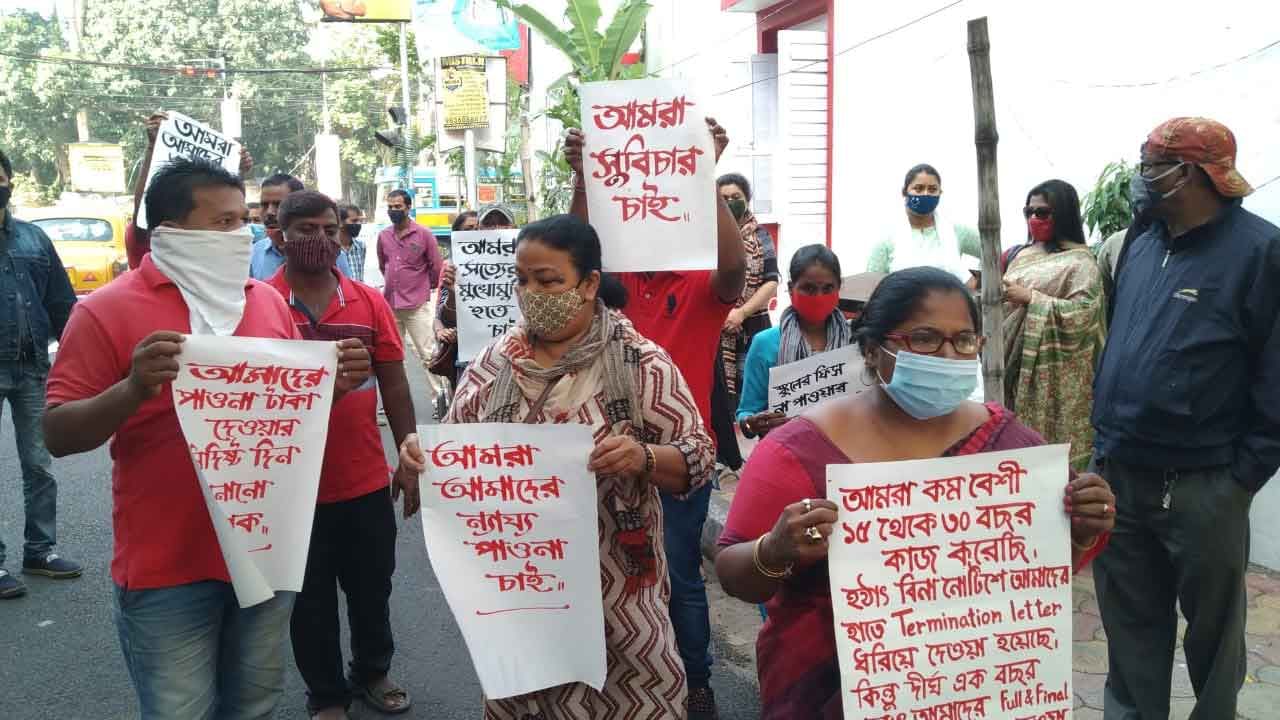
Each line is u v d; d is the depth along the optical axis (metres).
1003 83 6.02
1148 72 5.07
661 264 3.45
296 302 3.65
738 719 3.96
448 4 17.86
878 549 2.01
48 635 4.78
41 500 5.54
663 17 11.54
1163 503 3.25
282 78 49.22
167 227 2.69
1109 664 3.58
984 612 2.05
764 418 3.85
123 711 4.05
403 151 24.22
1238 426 3.14
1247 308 3.05
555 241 2.47
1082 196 5.48
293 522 2.71
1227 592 3.21
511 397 2.55
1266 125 4.50
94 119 47.28
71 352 2.60
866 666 2.01
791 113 8.25
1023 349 4.41
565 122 9.76
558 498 2.43
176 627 2.67
